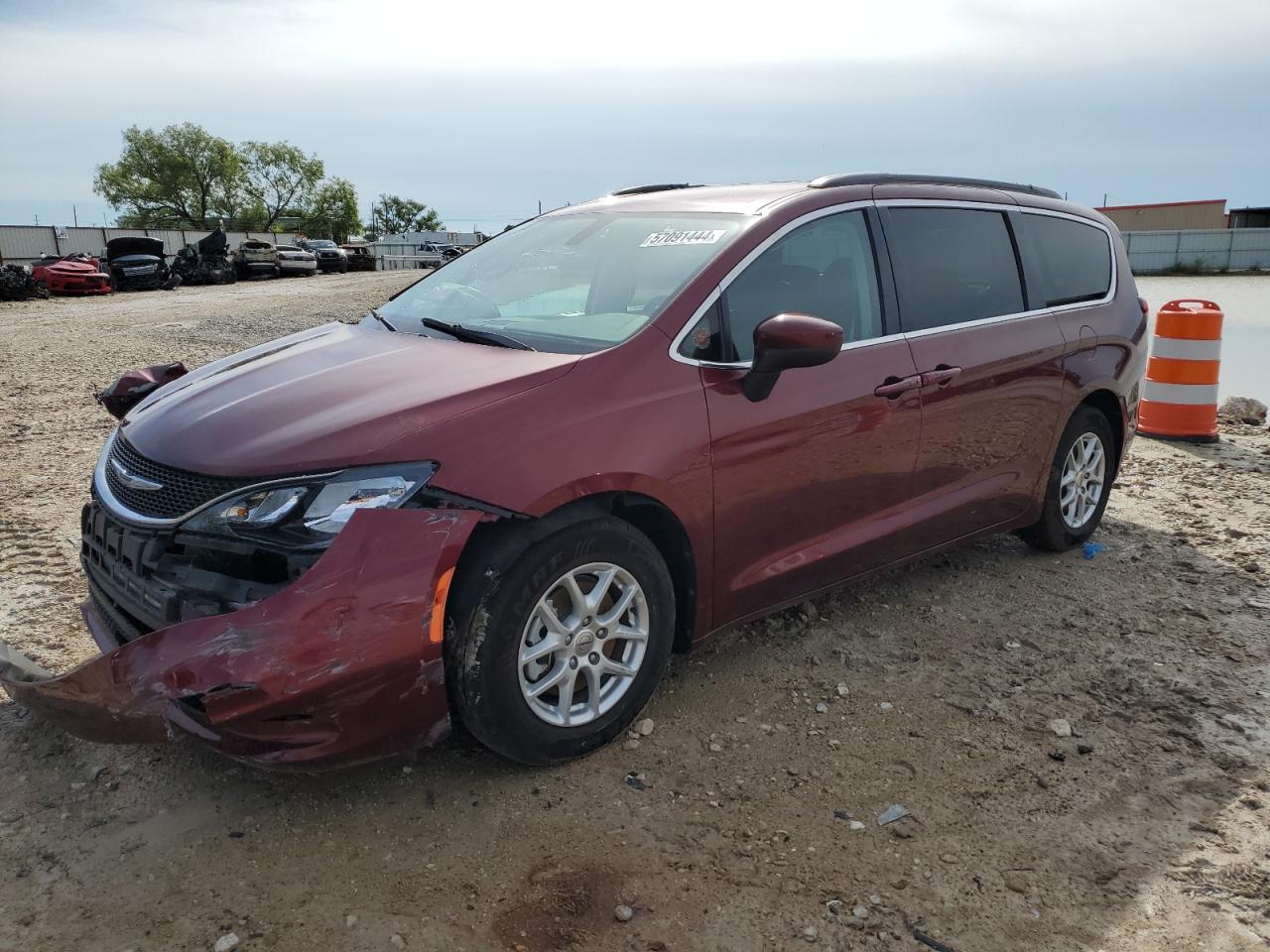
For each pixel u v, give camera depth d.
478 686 2.76
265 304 21.38
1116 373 4.93
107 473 3.10
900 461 3.86
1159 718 3.45
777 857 2.67
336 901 2.47
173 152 85.94
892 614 4.28
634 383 3.09
